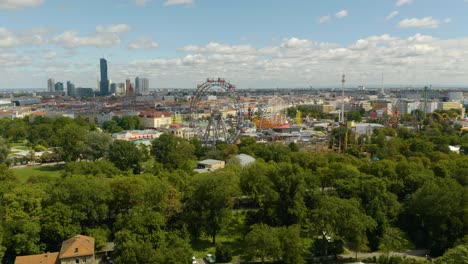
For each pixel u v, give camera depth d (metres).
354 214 179.75
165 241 171.88
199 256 185.38
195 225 196.38
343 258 181.75
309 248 190.00
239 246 196.25
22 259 162.50
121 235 168.25
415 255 186.25
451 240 187.00
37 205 192.12
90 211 191.50
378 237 194.00
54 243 184.00
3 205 188.50
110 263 173.12
